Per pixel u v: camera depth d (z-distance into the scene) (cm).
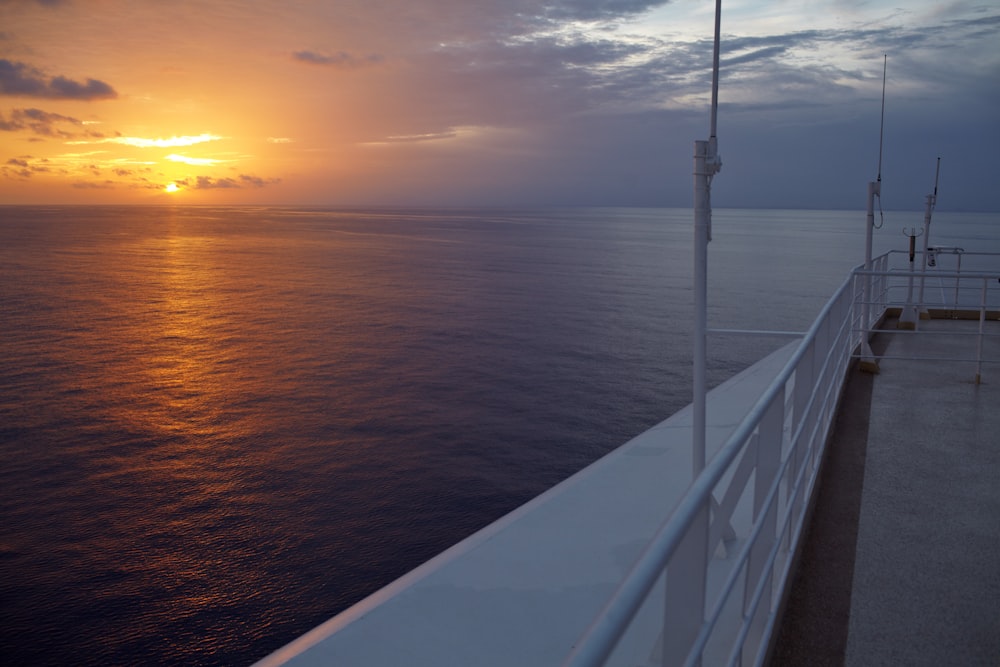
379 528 2883
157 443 3959
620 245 19550
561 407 4522
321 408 4559
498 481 3372
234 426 4228
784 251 17012
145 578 2512
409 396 4788
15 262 13788
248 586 2434
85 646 2105
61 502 3206
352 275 11731
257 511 3069
